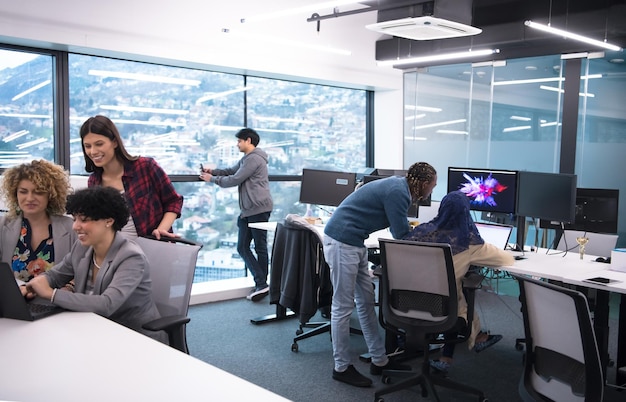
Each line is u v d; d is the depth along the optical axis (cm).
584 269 328
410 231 318
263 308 505
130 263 219
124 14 475
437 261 288
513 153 660
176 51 511
